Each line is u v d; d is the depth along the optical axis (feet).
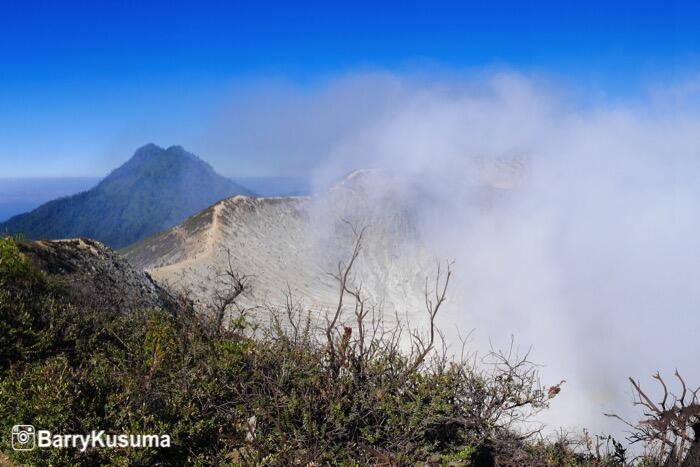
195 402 20.97
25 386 21.20
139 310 36.11
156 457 18.70
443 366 20.70
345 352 21.38
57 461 17.94
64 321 29.01
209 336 25.20
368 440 18.86
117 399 20.04
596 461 20.84
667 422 18.95
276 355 21.89
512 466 19.53
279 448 18.58
